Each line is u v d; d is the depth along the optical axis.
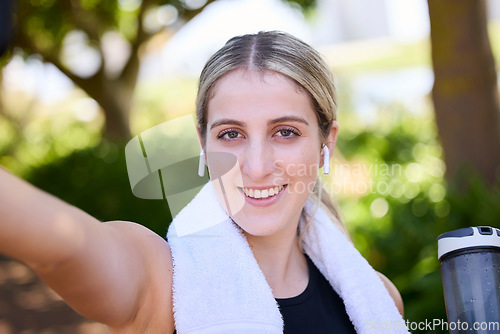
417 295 3.27
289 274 1.49
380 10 18.25
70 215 0.86
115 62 10.98
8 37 0.60
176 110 13.01
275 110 1.32
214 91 1.35
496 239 1.23
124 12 10.58
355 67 12.27
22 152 11.29
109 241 0.97
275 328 1.26
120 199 5.98
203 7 9.56
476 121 3.85
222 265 1.28
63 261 0.85
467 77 3.83
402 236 3.74
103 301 0.97
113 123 10.06
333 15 17.97
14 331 4.30
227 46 1.38
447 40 3.83
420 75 11.20
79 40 10.41
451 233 1.25
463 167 3.83
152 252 1.21
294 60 1.35
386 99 8.75
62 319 4.57
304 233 1.59
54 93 15.82
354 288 1.52
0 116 14.93
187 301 1.21
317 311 1.47
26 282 5.63
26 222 0.79
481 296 1.21
